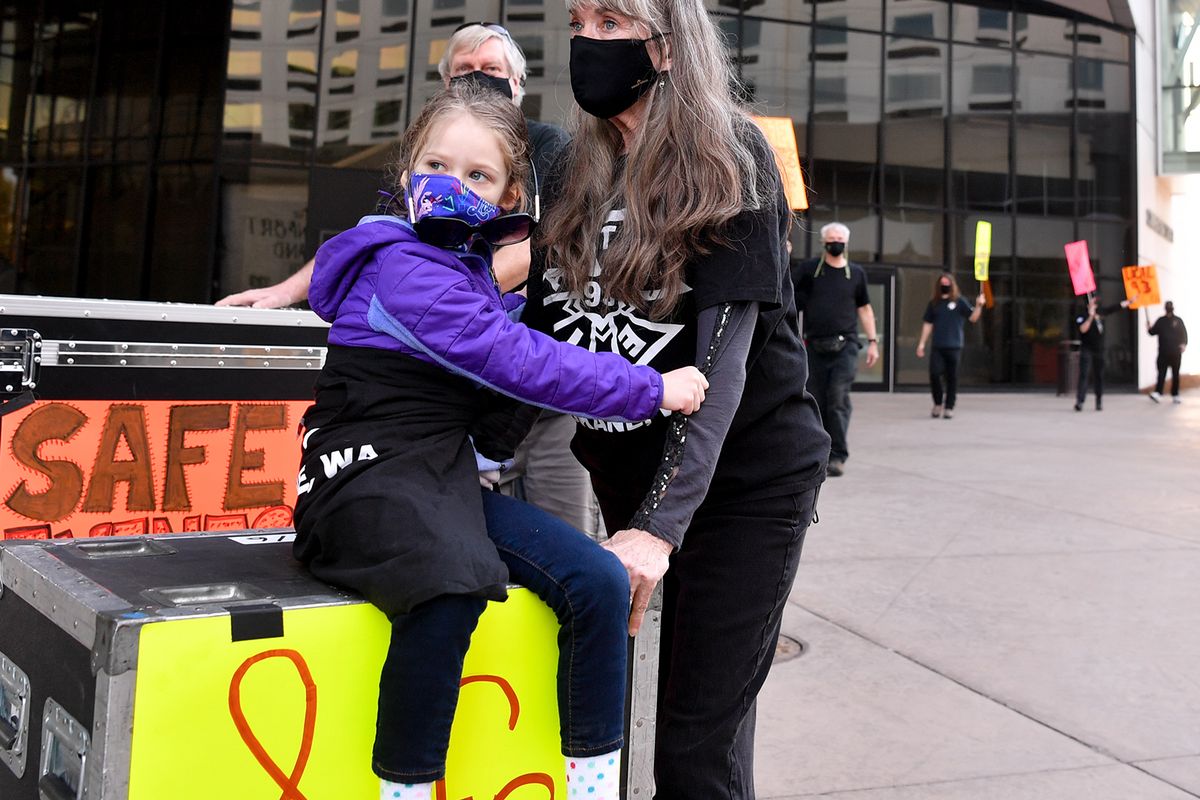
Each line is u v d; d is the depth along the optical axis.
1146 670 3.37
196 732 1.21
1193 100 21.44
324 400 1.51
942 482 7.05
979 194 18.33
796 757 2.70
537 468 2.76
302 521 1.47
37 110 14.96
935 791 2.51
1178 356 16.23
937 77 17.98
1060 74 18.86
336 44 14.02
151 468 2.55
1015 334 18.56
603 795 1.42
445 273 1.45
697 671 1.69
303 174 14.02
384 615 1.35
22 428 2.38
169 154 14.20
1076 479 7.27
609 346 1.66
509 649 1.43
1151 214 21.36
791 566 1.72
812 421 1.76
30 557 1.51
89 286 14.69
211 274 13.84
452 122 1.52
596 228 1.65
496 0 13.93
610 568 1.42
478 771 1.41
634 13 1.57
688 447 1.52
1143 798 2.49
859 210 17.61
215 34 13.82
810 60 17.25
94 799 1.16
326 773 1.30
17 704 1.46
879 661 3.43
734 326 1.55
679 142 1.55
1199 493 6.71
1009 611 4.00
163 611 1.21
